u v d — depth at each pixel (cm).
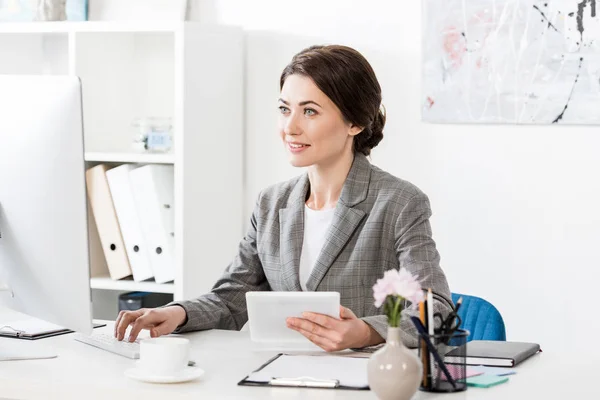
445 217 373
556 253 362
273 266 260
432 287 233
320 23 385
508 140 364
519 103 359
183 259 366
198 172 372
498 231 367
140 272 379
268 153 394
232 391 183
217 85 378
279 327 220
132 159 374
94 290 401
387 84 378
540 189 362
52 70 414
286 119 250
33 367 204
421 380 180
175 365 192
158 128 384
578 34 351
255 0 392
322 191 259
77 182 214
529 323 366
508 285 367
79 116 213
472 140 368
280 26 390
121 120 405
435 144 373
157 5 393
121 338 232
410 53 374
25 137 217
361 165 255
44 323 256
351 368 201
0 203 221
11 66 418
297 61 248
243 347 229
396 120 377
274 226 264
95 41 388
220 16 397
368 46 379
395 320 176
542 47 355
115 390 185
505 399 181
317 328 212
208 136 376
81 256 216
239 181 392
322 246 252
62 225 216
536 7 355
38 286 221
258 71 393
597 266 357
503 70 360
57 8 395
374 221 247
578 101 353
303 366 203
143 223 377
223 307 261
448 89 367
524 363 214
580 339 360
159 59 405
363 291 248
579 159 357
